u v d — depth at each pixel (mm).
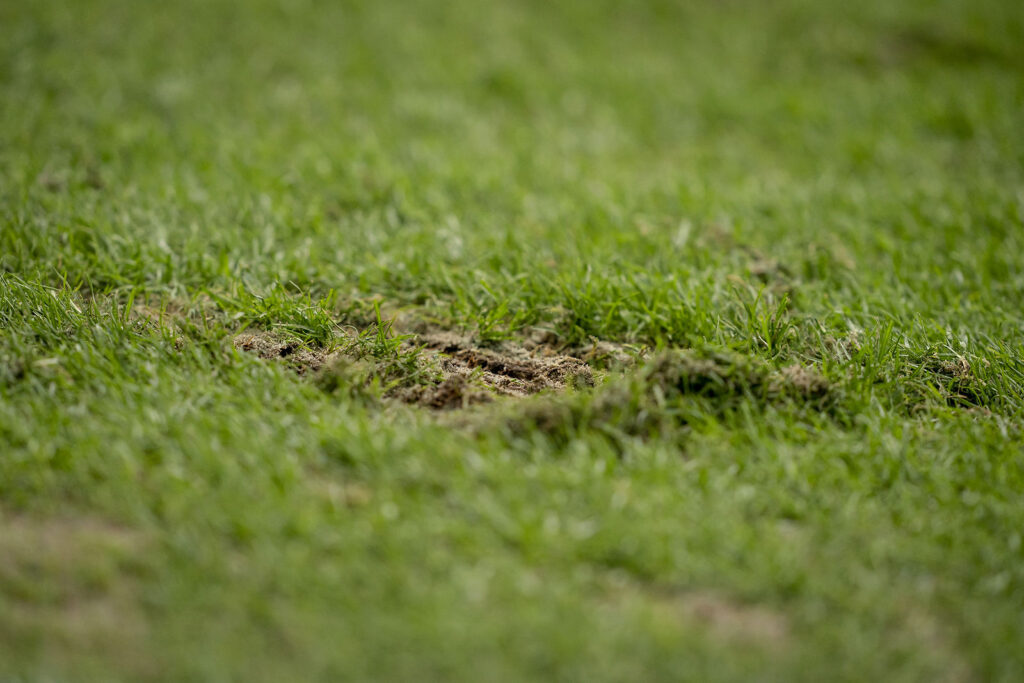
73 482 12141
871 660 10031
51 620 10086
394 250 20516
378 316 16531
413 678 9523
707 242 22016
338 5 40625
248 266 19266
